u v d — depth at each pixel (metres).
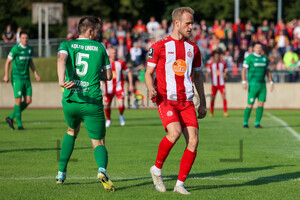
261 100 35.69
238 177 17.38
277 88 58.09
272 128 35.75
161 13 94.44
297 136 30.67
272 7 94.31
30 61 32.84
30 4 95.88
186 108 14.95
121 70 36.00
